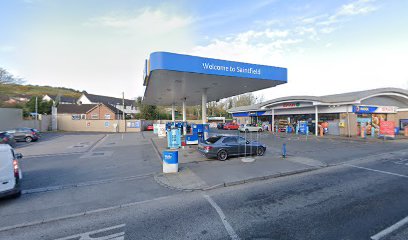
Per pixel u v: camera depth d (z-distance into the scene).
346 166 8.83
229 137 10.77
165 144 17.00
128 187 6.62
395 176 7.20
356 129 21.36
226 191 6.11
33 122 31.47
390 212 4.51
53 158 11.64
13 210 5.02
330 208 4.76
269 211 4.69
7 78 37.34
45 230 4.11
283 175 7.71
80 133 31.67
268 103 29.52
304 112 26.20
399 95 23.25
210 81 12.66
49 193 6.16
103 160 10.98
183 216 4.56
